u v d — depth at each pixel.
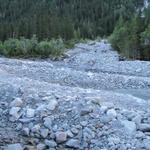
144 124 11.15
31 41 68.06
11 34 87.69
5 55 66.19
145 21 74.94
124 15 146.25
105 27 135.75
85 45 93.00
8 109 12.25
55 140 10.55
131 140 10.44
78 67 48.44
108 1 168.00
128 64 45.75
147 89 26.92
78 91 16.09
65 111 11.80
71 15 147.25
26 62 36.94
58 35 93.31
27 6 151.12
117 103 13.98
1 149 9.49
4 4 148.75
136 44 65.50
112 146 10.19
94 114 11.55
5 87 14.14
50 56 65.44
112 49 80.69
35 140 10.42
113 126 11.05
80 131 10.81
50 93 13.52
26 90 13.70
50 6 157.00
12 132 10.87
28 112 11.83
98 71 43.00
